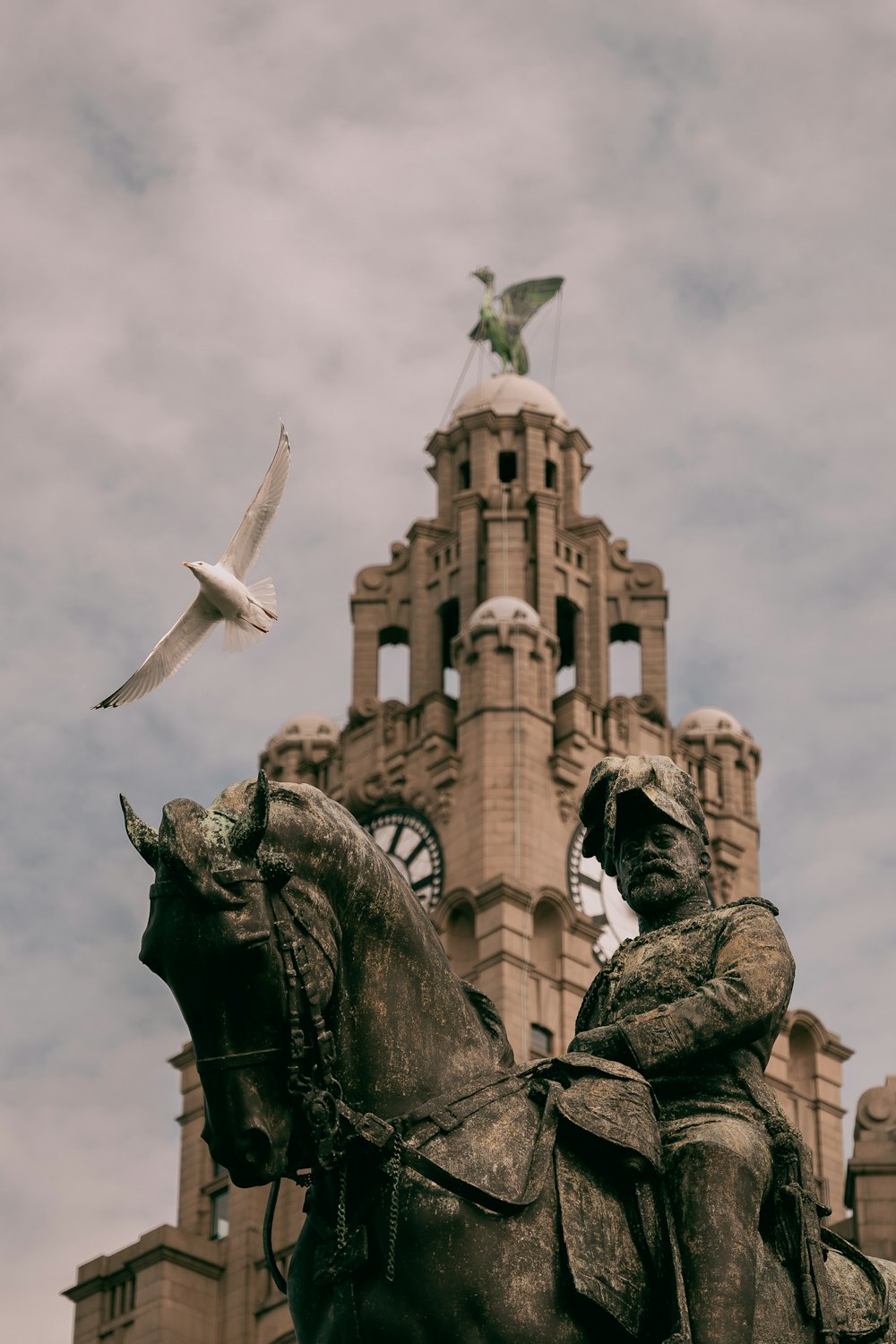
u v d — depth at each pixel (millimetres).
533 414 78750
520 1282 9898
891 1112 52250
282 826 10016
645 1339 10047
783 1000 10820
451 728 71688
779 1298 10398
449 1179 9953
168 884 9750
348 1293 9992
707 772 75188
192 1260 62281
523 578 75250
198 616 13539
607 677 74938
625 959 11375
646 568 78375
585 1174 10211
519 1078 10430
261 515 13773
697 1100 10781
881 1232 50844
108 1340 61969
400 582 77750
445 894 68438
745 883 74062
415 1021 10297
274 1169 9789
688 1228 10203
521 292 84625
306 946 9891
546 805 69688
